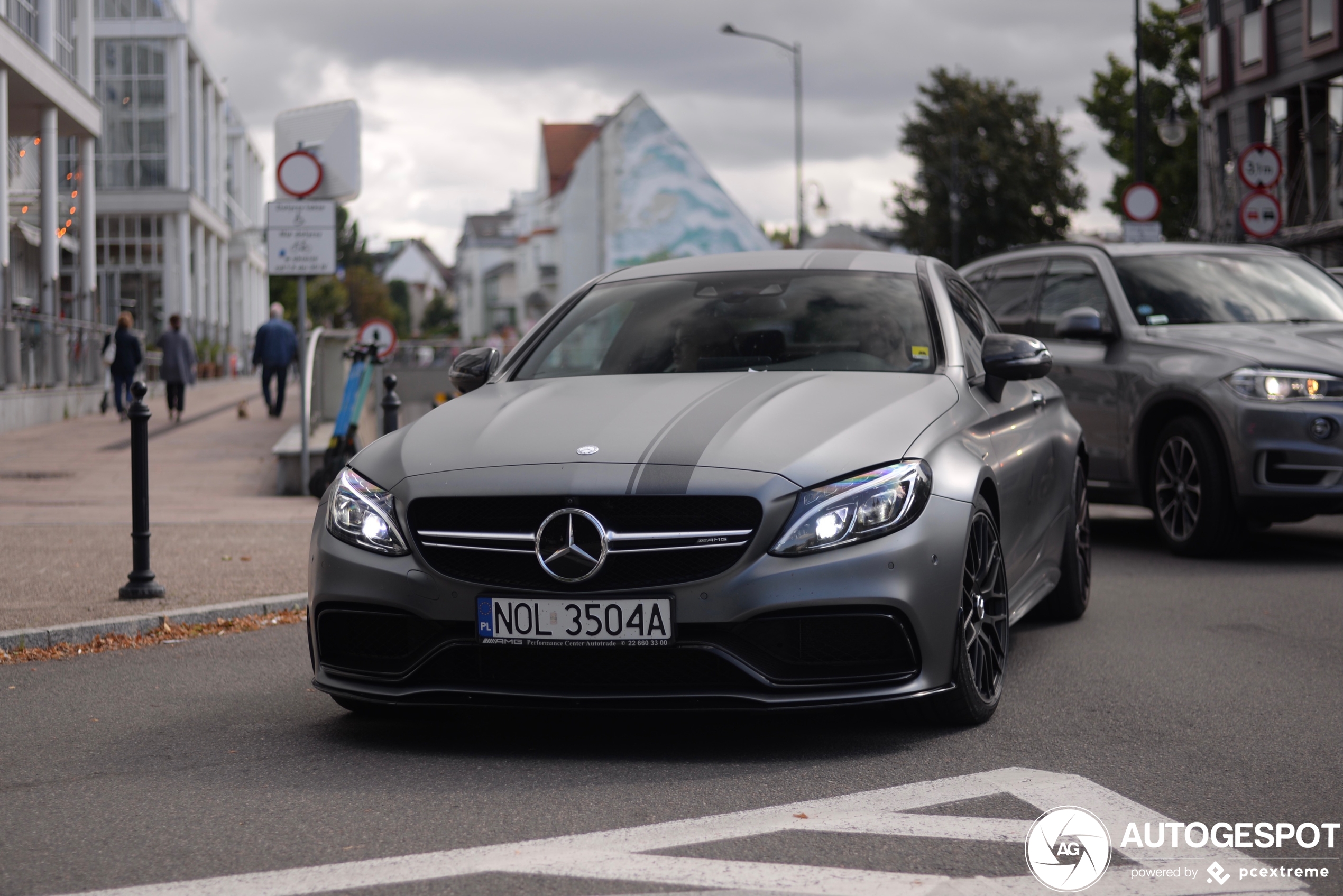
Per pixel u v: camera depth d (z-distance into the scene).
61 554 8.68
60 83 26.03
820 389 4.53
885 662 3.99
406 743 4.31
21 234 29.53
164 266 48.25
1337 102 24.86
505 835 3.33
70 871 3.12
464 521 4.07
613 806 3.56
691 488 3.90
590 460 4.05
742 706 3.88
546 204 77.50
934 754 4.07
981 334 5.75
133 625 6.45
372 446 4.60
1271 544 9.03
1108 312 9.12
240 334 66.31
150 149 48.03
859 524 3.94
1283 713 4.58
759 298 5.37
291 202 12.38
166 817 3.54
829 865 3.09
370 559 4.14
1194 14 30.92
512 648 3.97
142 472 7.12
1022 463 5.22
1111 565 8.21
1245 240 24.11
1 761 4.19
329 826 3.43
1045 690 4.95
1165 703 4.75
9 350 20.38
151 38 47.88
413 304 159.50
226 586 7.46
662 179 69.94
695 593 3.87
